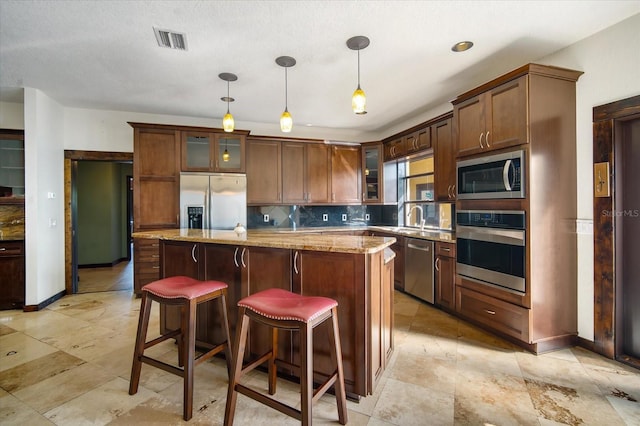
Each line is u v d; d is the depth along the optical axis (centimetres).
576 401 185
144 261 407
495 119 265
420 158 470
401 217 522
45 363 232
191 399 172
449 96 382
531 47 265
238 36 246
